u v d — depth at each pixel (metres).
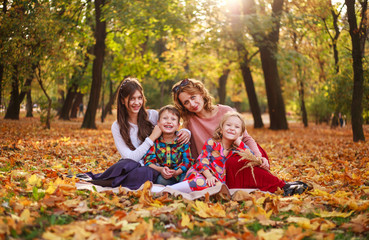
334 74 15.33
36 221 2.56
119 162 4.05
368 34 11.40
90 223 2.55
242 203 3.36
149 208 3.05
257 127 21.92
